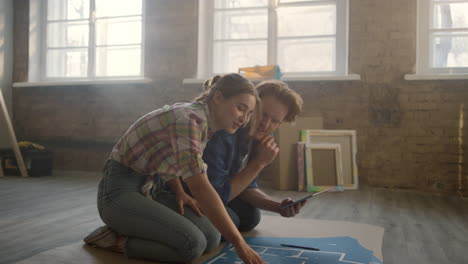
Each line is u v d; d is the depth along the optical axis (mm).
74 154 5133
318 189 3723
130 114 4891
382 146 3986
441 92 3826
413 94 3908
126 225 1551
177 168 1417
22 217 2424
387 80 3979
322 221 2350
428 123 3863
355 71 4062
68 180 4258
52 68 5461
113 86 4957
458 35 3982
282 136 3891
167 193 1731
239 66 4680
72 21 5375
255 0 4637
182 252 1467
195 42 4602
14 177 4477
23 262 1548
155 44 4746
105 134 5004
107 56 5215
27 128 5328
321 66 4406
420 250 1807
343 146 3941
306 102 4211
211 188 1329
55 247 1777
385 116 3980
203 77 4738
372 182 4008
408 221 2449
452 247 1861
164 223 1488
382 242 1931
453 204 3137
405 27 3930
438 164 3824
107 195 1603
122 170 1617
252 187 2027
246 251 1266
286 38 4484
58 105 5195
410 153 3908
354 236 1976
